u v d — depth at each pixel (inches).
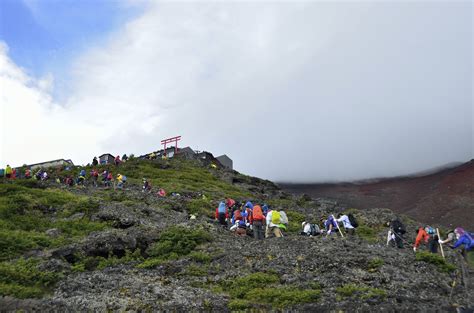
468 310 625.0
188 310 632.4
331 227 1077.1
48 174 2089.1
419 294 679.7
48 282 722.2
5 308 628.1
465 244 869.2
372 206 3627.0
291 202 1988.2
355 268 769.6
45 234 995.9
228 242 981.2
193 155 2945.4
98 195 1451.8
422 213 3139.8
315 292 666.2
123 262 851.4
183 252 908.6
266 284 722.8
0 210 1113.4
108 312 623.5
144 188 1760.6
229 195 1927.9
